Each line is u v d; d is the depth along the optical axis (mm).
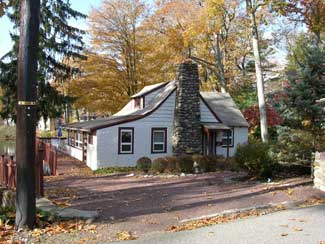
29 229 7059
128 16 29422
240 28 30438
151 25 29547
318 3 19781
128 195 10898
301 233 6535
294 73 15234
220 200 9664
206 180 13836
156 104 22562
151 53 30031
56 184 13844
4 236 6660
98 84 29062
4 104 24938
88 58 29047
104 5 29109
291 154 13883
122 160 21344
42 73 25406
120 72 29812
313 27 20641
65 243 6324
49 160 17906
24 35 7031
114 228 7238
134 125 21719
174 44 28859
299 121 14711
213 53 32750
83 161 24328
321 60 13906
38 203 8789
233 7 24781
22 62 7039
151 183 13625
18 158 7129
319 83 13961
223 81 30531
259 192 10516
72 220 7723
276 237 6312
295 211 8375
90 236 6699
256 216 8031
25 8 7035
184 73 22391
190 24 26578
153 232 6965
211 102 27281
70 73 27609
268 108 26672
